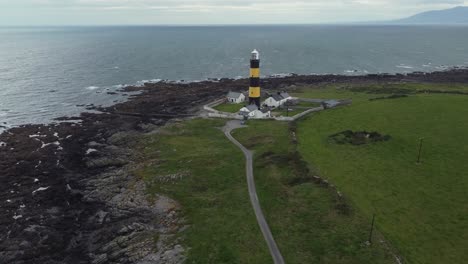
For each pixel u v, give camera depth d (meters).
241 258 42.84
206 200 56.31
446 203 51.50
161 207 56.00
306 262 41.41
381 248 42.50
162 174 65.56
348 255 41.88
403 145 71.44
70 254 48.53
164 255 44.75
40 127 99.06
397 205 51.22
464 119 84.75
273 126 86.19
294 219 49.12
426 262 40.53
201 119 96.56
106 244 49.38
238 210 52.56
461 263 40.31
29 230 53.28
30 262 47.38
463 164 62.81
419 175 59.69
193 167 67.25
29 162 76.25
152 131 91.94
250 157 70.00
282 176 60.31
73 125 101.31
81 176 69.94
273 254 43.03
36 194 63.56
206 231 48.59
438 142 72.12
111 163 74.38
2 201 61.47
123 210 56.94
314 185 56.38
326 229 46.53
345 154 68.12
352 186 56.25
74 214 57.44
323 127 83.50
